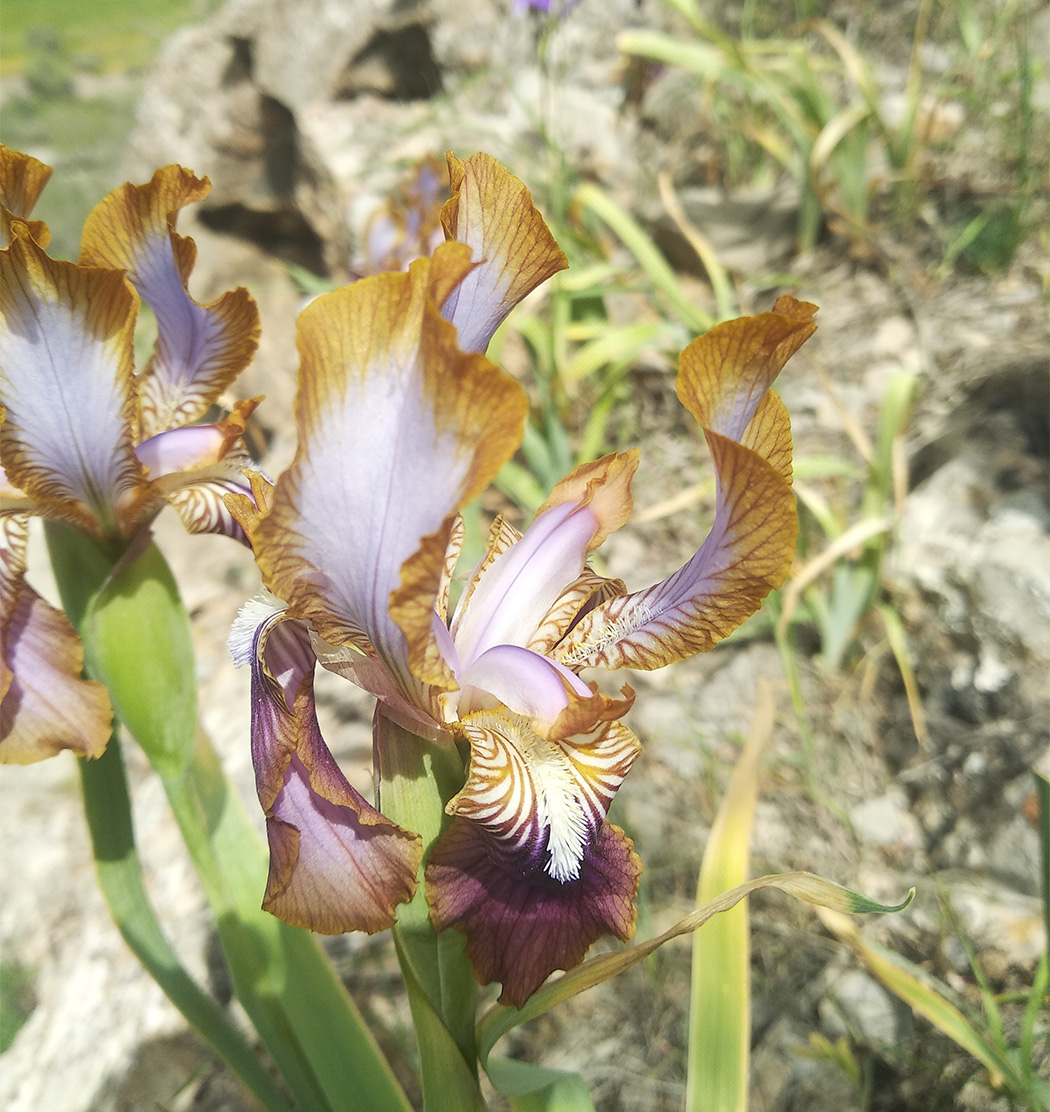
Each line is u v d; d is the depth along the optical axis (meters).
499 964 0.12
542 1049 0.26
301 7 0.56
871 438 0.37
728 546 0.12
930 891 0.27
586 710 0.12
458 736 0.13
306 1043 0.18
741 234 0.46
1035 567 0.30
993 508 0.33
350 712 0.35
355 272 0.45
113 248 0.18
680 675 0.34
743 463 0.11
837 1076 0.24
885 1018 0.24
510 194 0.13
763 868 0.28
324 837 0.13
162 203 0.18
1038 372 0.34
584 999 0.26
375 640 0.12
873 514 0.33
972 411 0.36
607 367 0.43
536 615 0.14
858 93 0.50
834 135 0.42
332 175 0.54
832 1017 0.25
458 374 0.10
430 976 0.13
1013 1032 0.23
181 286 0.19
